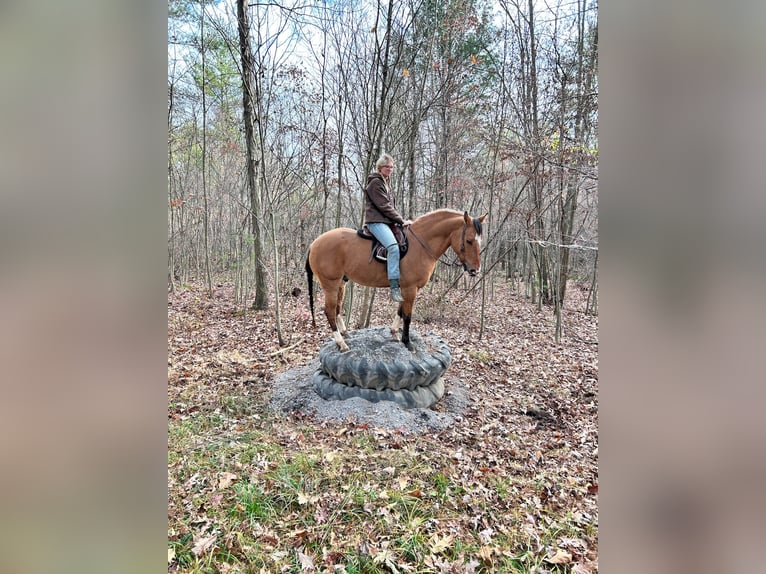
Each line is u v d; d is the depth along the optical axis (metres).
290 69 5.71
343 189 7.48
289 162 6.43
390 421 3.45
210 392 4.00
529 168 5.96
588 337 6.89
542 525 2.31
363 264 3.83
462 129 7.98
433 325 7.18
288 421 3.50
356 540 2.13
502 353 5.76
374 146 5.91
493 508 2.44
